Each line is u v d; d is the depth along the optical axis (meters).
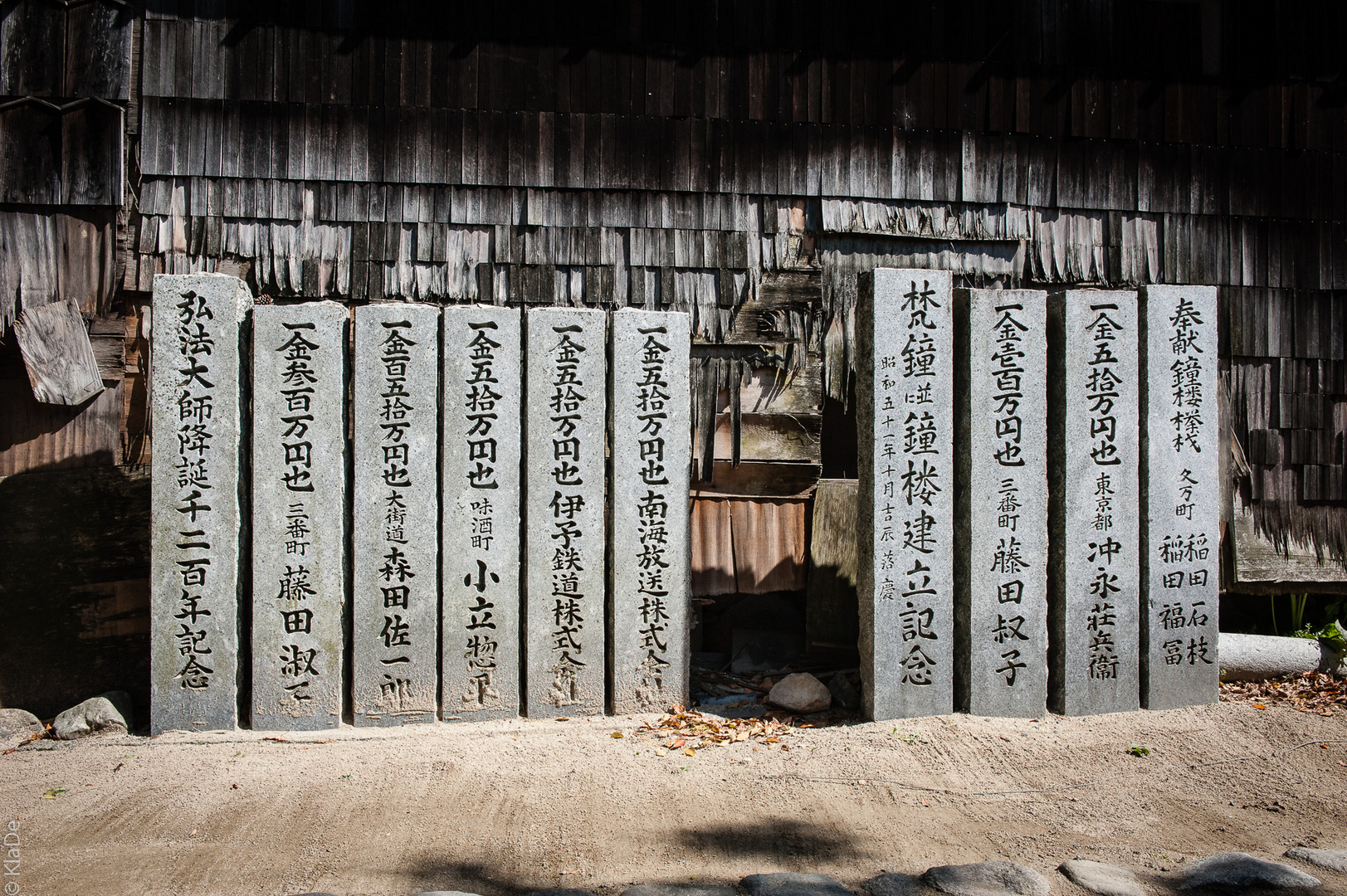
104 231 6.00
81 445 5.99
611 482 5.50
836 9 6.53
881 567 5.31
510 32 6.27
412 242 6.16
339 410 5.22
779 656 6.44
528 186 6.26
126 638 5.66
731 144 6.43
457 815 4.23
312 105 6.10
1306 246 6.89
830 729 5.27
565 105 6.30
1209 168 6.82
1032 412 5.44
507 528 5.35
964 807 4.41
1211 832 4.20
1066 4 6.72
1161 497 5.62
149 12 6.00
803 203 6.51
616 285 6.32
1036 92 6.68
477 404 5.32
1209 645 5.70
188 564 5.11
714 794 4.49
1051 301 5.61
